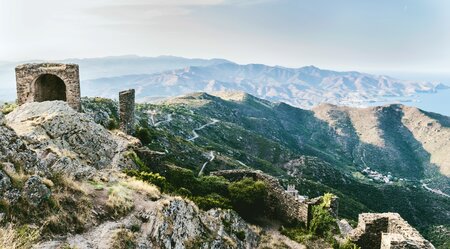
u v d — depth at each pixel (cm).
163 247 1686
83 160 2711
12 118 2942
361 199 17112
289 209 3447
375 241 2680
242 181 3678
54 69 4072
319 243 3053
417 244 1900
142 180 2469
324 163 19900
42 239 1279
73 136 2914
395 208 16875
